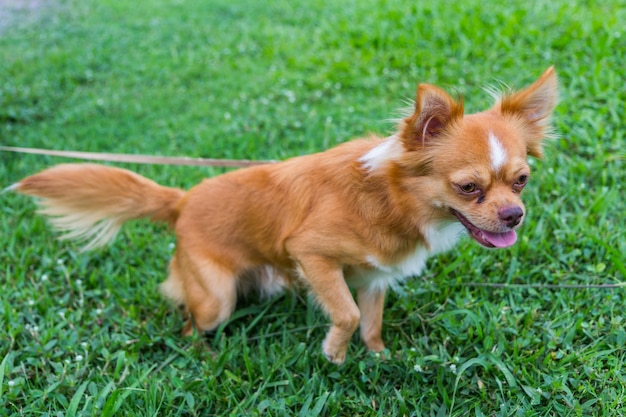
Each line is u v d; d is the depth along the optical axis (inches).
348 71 58.1
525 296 37.4
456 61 56.4
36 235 43.2
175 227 37.5
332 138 49.6
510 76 53.4
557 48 56.3
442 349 34.4
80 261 40.8
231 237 35.9
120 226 37.9
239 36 70.5
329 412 32.7
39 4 87.4
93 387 33.2
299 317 37.6
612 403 31.4
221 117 54.1
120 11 82.8
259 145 50.0
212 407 33.2
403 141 31.3
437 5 67.4
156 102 56.6
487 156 30.5
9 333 35.7
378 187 32.5
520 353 34.1
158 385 33.5
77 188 36.6
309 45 65.4
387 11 68.7
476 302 36.8
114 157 39.6
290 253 34.5
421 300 37.4
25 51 68.9
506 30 58.9
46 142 51.4
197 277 35.9
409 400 32.8
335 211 33.1
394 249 33.2
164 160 39.4
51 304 38.0
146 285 39.6
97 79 62.2
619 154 44.1
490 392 33.0
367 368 34.5
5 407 32.7
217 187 36.2
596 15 60.1
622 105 48.3
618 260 36.8
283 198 34.8
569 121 47.6
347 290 34.1
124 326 36.9
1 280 40.1
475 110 49.7
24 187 36.8
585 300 36.3
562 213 41.2
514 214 30.2
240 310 37.5
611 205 41.3
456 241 34.5
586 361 33.2
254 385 34.1
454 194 31.0
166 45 69.7
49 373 34.3
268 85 58.0
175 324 37.4
